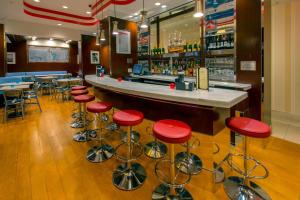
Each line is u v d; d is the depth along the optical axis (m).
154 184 1.99
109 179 2.08
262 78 2.78
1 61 6.64
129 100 2.67
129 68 4.87
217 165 1.93
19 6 5.26
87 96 3.23
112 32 4.36
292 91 3.81
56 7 5.71
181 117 1.97
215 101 1.52
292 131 3.30
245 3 2.81
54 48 10.48
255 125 1.64
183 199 1.73
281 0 3.62
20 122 4.27
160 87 2.44
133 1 4.33
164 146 2.79
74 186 1.96
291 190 1.81
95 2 5.22
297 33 3.60
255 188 1.83
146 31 5.24
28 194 1.85
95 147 2.76
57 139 3.24
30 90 5.72
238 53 2.97
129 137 2.09
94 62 9.86
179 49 4.28
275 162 2.30
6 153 2.71
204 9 3.43
